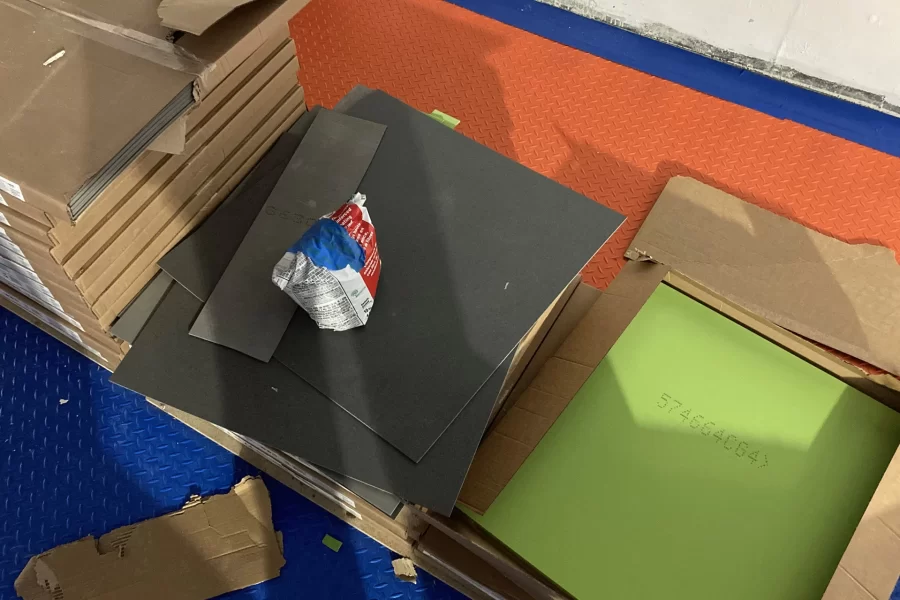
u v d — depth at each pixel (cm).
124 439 124
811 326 136
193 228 108
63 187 75
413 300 101
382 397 93
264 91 109
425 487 87
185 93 86
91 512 117
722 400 104
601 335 103
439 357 96
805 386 106
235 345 96
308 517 118
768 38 175
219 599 111
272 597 112
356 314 96
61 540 115
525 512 93
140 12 90
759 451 99
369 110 123
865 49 165
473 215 110
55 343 132
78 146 79
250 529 116
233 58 89
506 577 101
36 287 108
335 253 89
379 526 111
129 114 82
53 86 84
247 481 120
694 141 169
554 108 174
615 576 89
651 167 164
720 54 184
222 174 109
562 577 89
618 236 153
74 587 109
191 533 115
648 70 184
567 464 97
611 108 175
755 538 92
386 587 114
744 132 171
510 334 99
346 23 187
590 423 101
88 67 85
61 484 120
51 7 90
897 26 157
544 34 190
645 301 105
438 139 119
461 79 178
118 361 120
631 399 104
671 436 100
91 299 94
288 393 94
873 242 152
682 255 146
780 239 148
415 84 176
